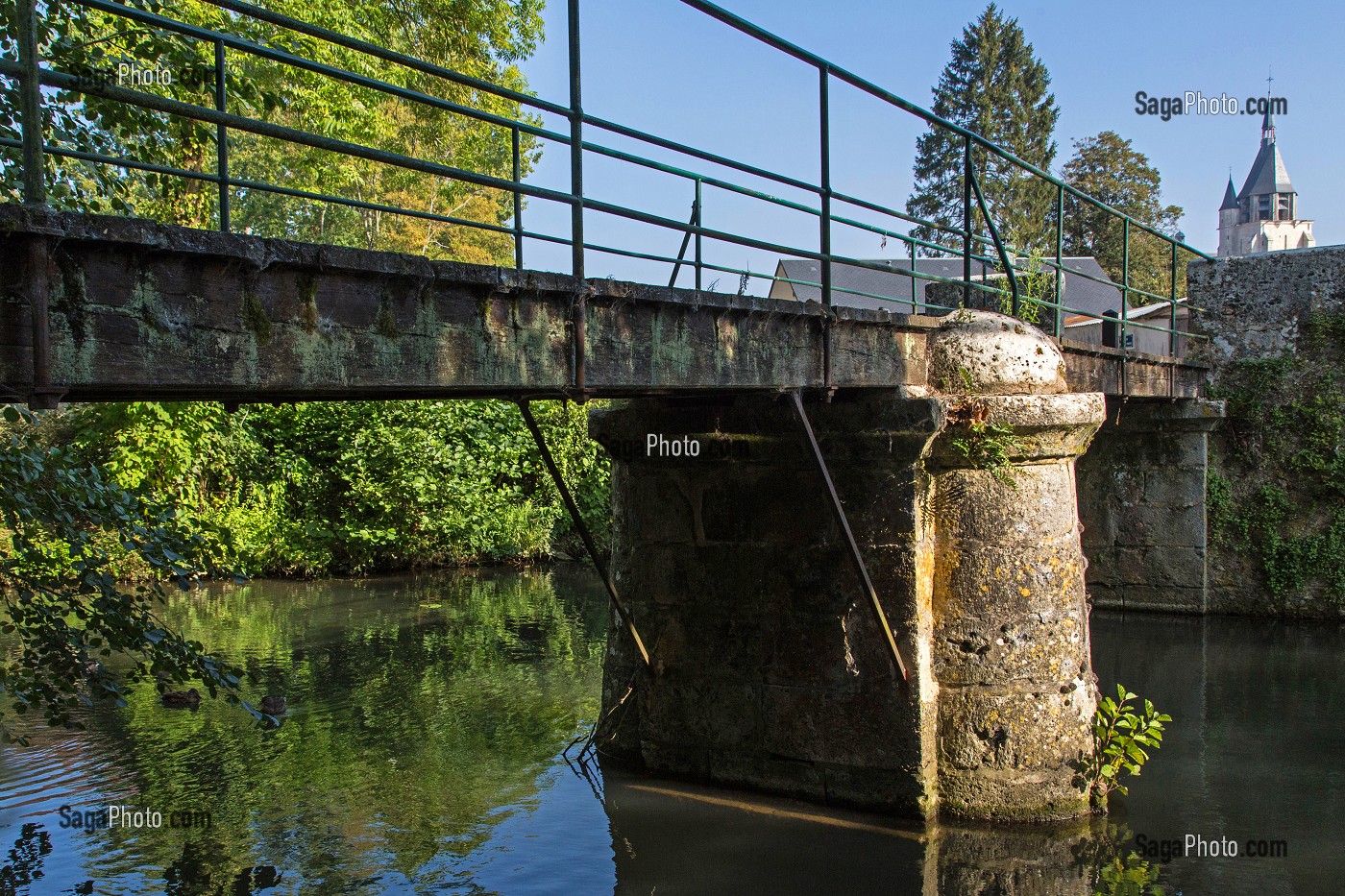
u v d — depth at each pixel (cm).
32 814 684
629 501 786
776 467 708
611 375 488
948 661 670
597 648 1214
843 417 676
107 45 662
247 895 561
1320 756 825
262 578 1781
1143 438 1471
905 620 659
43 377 293
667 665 759
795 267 3656
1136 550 1475
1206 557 1431
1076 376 989
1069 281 3553
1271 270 1430
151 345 323
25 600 483
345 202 461
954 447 670
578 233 473
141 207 873
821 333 622
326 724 903
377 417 1889
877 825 657
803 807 688
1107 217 4675
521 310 446
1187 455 1438
